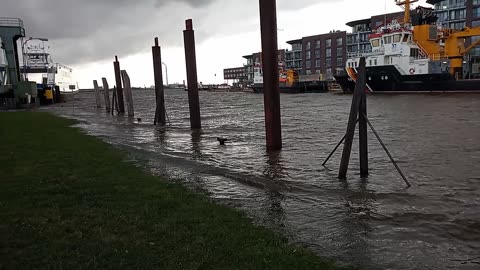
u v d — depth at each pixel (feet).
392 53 194.80
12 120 93.71
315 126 77.66
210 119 106.42
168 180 33.09
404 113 98.02
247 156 46.29
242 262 16.10
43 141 53.52
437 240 20.59
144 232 18.95
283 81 299.38
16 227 19.04
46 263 15.26
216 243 17.97
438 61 184.65
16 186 27.27
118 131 76.59
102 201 24.08
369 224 23.11
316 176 35.58
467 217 24.07
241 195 29.53
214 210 23.59
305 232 21.71
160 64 90.58
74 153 43.27
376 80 201.77
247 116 114.01
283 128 75.10
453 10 301.63
